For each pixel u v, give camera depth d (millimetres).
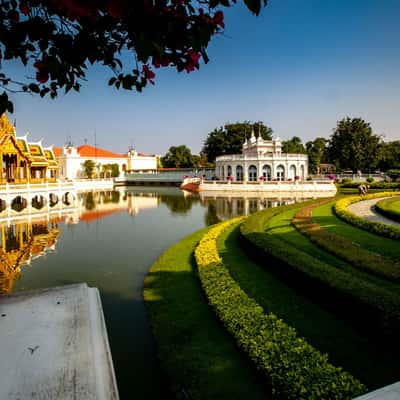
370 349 5566
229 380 5004
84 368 2779
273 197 42219
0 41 2396
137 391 5355
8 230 20297
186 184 61344
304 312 7117
